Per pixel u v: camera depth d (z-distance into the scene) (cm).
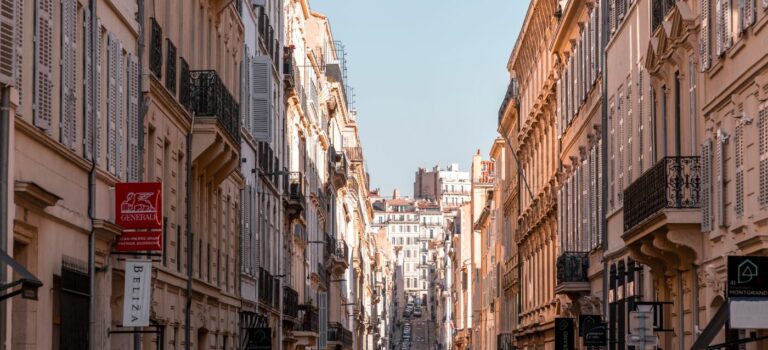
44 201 2434
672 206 3494
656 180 3609
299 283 7606
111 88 3033
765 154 2914
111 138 3041
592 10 5294
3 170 2180
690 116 3644
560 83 6303
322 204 9212
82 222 2770
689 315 3712
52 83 2527
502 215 10094
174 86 3769
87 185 2833
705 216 3422
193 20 4153
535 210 7394
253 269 5531
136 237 3008
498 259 10475
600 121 5141
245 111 5312
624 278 4634
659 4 3925
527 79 7956
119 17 3123
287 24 7100
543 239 7069
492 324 11219
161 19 3638
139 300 2894
